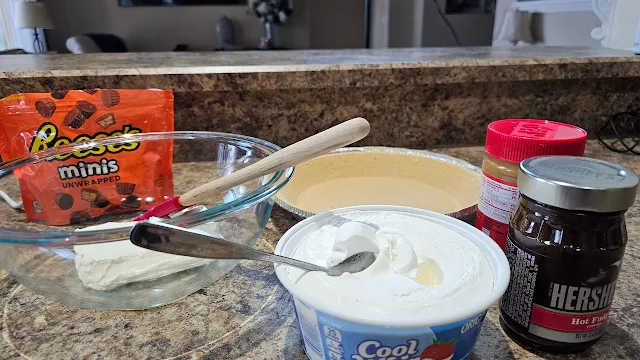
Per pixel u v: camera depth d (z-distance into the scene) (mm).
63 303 435
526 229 363
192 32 4320
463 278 343
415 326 289
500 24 2883
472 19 3225
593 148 953
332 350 330
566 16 2244
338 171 747
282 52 1115
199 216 395
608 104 1020
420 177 742
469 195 655
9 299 465
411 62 875
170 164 682
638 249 540
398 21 3650
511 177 448
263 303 458
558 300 354
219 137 691
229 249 353
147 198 669
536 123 490
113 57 989
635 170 817
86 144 613
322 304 306
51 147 622
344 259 360
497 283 330
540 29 2500
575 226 336
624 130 1047
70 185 610
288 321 432
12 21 4016
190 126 866
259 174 429
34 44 4070
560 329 361
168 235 334
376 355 315
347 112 912
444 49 1189
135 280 430
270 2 4223
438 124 962
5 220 595
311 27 4422
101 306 430
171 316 438
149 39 4281
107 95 647
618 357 377
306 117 899
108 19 4168
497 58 941
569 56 981
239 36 4410
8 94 741
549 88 976
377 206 462
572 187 321
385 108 925
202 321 431
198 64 856
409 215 451
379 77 852
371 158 759
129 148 640
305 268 354
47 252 423
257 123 885
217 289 482
